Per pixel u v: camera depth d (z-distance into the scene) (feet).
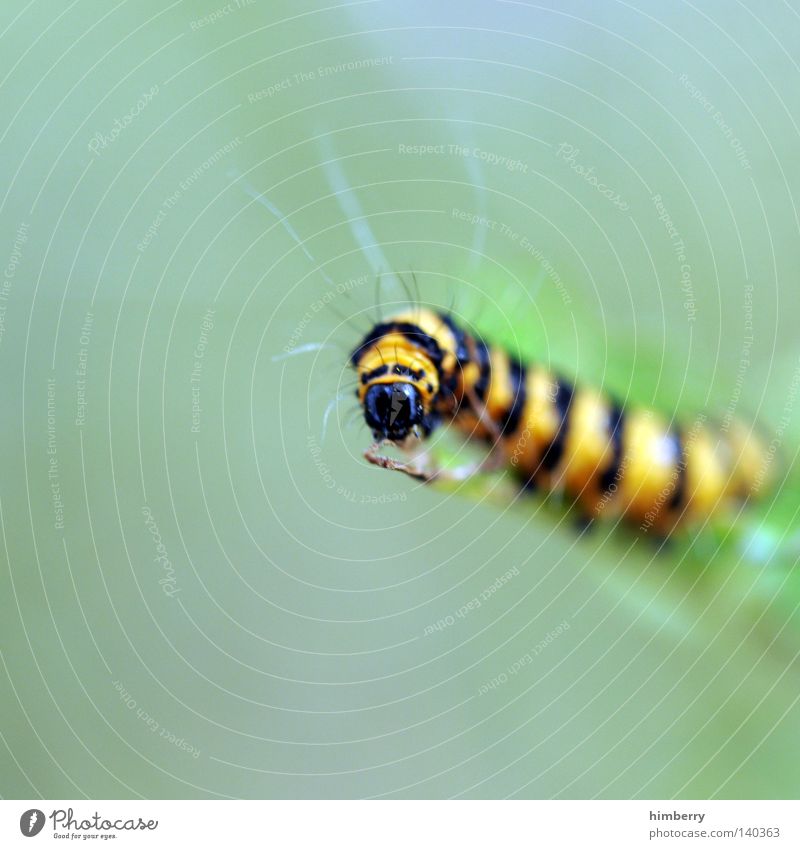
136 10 0.50
